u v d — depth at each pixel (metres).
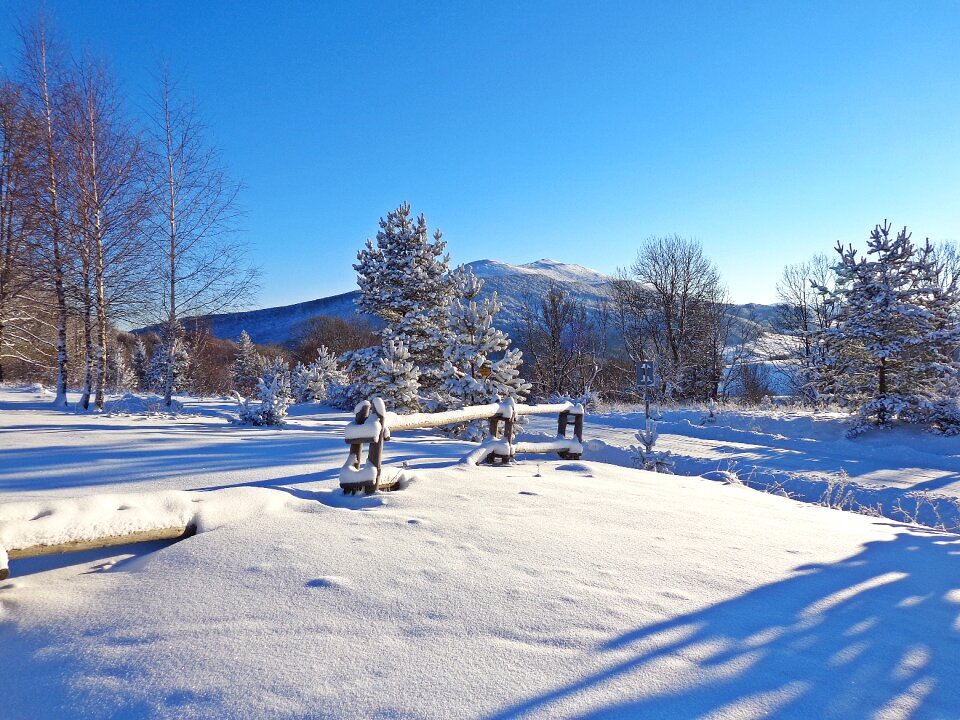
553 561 3.52
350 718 1.97
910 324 18.88
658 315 42.12
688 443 17.77
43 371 28.31
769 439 18.44
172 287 18.50
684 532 4.36
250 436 10.18
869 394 19.59
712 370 41.00
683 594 3.14
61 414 13.73
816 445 17.44
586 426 23.19
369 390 16.73
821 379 24.23
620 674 2.29
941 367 18.31
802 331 36.78
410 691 2.13
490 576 3.24
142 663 2.31
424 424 5.84
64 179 15.45
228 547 3.50
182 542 3.57
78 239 15.90
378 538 3.79
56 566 3.31
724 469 13.65
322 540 3.69
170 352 19.30
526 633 2.60
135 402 20.11
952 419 17.36
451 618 2.72
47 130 15.59
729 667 2.39
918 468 13.63
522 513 4.61
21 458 6.69
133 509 3.50
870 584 3.49
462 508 4.63
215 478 5.44
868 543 4.47
